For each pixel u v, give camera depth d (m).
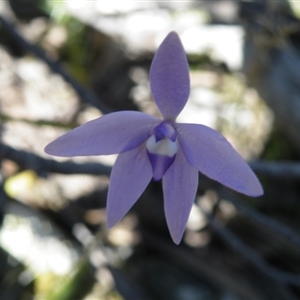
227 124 0.32
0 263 0.28
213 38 0.34
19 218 0.29
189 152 0.19
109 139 0.19
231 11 0.33
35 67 0.35
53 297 0.27
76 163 0.25
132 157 0.19
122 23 0.36
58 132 0.32
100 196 0.30
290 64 0.30
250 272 0.28
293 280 0.26
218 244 0.29
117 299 0.28
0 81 0.34
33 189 0.29
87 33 0.35
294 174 0.25
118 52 0.36
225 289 0.28
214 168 0.19
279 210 0.30
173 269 0.29
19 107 0.33
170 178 0.19
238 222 0.29
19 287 0.28
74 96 0.34
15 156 0.24
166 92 0.19
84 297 0.28
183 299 0.28
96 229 0.30
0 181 0.27
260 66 0.30
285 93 0.29
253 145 0.31
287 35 0.31
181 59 0.18
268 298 0.28
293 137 0.30
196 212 0.30
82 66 0.35
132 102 0.35
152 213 0.30
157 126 0.19
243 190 0.18
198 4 0.35
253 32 0.30
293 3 0.31
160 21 0.36
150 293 0.28
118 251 0.29
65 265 0.28
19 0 0.37
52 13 0.35
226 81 0.34
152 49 0.36
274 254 0.29
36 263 0.28
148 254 0.29
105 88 0.35
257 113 0.32
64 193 0.30
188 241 0.29
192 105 0.34
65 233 0.29
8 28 0.28
